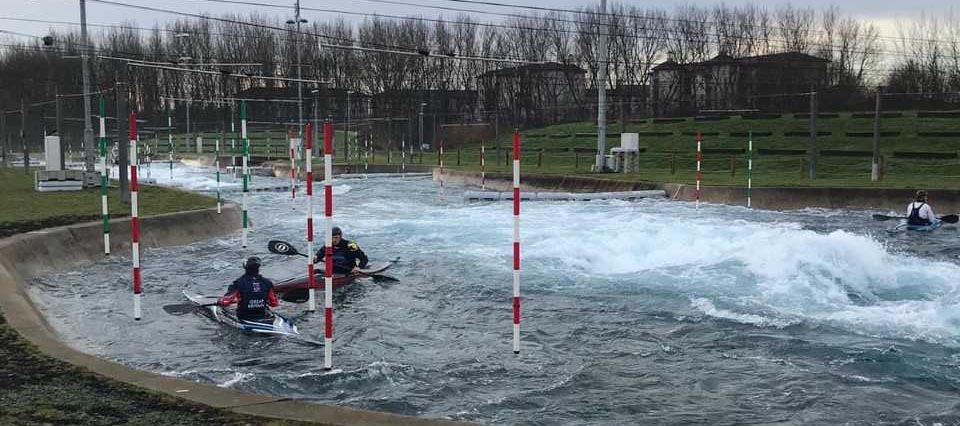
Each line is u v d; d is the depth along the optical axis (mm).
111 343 11148
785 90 75938
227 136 88875
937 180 33562
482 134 82938
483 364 10328
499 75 88688
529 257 17922
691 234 19188
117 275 15930
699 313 12766
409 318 12852
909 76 74062
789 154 46531
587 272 16203
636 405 8867
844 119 54531
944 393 9148
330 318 9625
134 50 89000
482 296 14359
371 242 20969
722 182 32906
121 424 6441
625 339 11484
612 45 85625
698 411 8680
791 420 8391
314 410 6812
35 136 86062
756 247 16438
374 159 67750
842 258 15352
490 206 30312
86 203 22984
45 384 7469
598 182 36500
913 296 13430
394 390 9266
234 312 12445
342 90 83250
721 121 59688
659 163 48594
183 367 10047
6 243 15242
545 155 61312
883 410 8633
